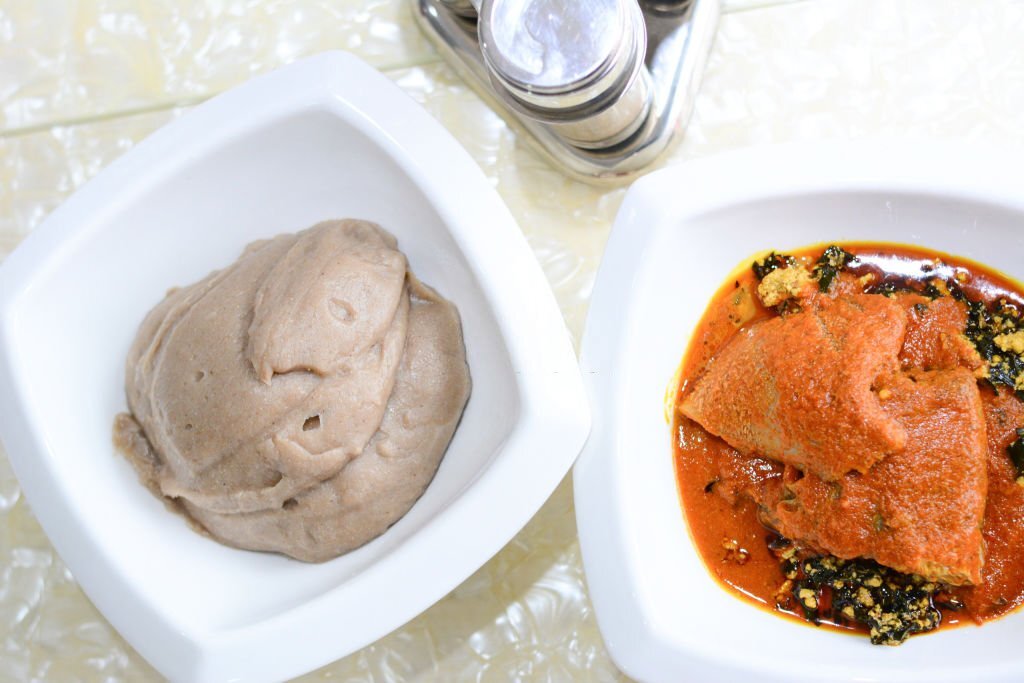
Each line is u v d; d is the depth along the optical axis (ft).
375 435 1.42
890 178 1.40
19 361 1.41
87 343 1.47
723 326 1.48
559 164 1.61
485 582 1.60
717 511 1.45
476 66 1.61
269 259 1.46
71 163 1.69
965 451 1.34
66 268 1.44
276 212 1.52
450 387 1.44
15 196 1.68
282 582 1.44
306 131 1.45
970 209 1.40
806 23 1.64
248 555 1.47
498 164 1.65
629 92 1.46
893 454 1.34
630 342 1.40
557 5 1.35
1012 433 1.40
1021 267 1.43
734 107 1.63
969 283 1.45
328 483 1.41
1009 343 1.41
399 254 1.45
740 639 1.38
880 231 1.45
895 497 1.34
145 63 1.69
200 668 1.35
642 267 1.40
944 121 1.62
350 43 1.68
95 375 1.48
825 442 1.35
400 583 1.34
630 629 1.35
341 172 1.49
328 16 1.68
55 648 1.64
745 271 1.48
